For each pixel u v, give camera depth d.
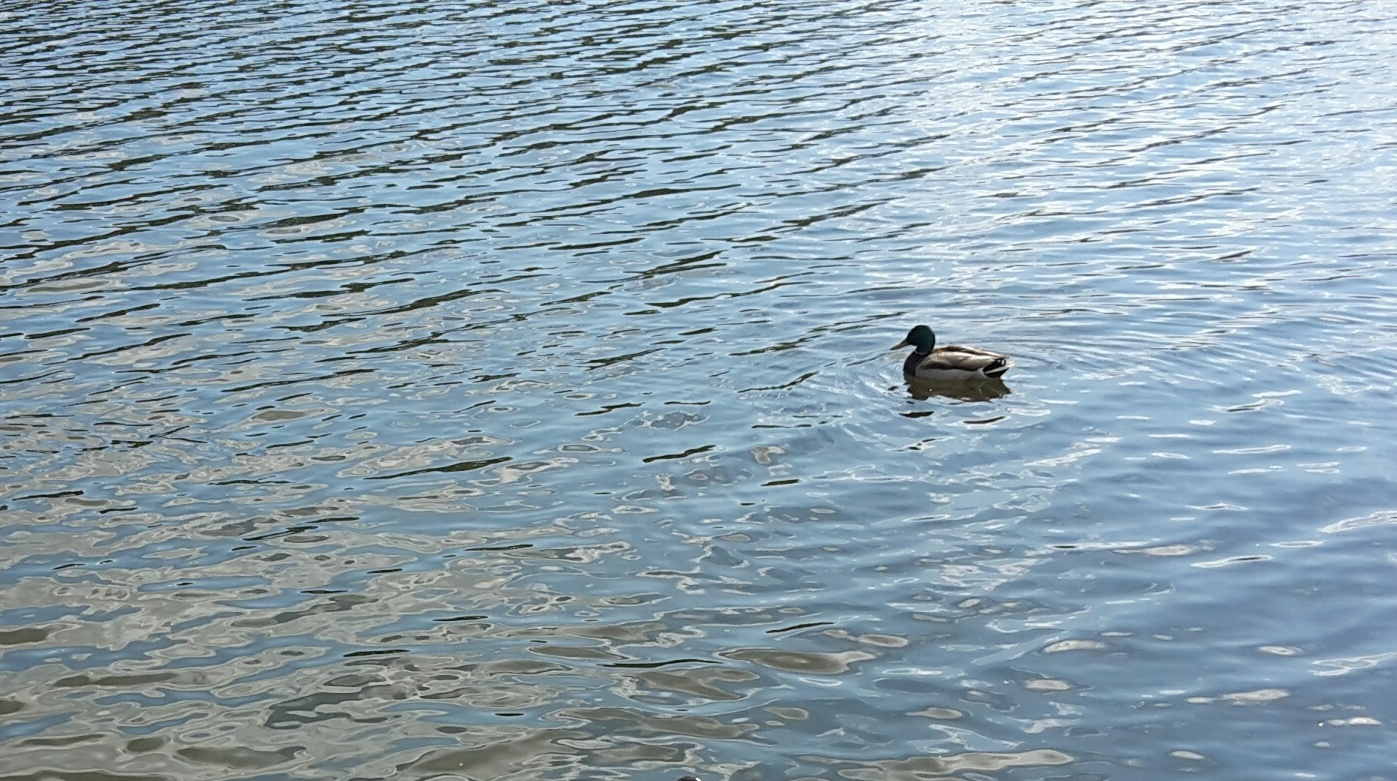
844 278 22.84
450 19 41.06
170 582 14.91
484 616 14.24
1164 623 13.91
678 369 19.59
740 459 17.11
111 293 22.58
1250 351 19.75
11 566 15.17
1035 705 12.77
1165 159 28.77
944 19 41.44
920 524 15.70
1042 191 26.97
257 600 14.58
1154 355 19.70
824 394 18.77
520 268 23.36
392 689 13.15
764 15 41.75
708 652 13.59
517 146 29.69
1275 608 14.12
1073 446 17.31
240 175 28.06
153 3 43.44
